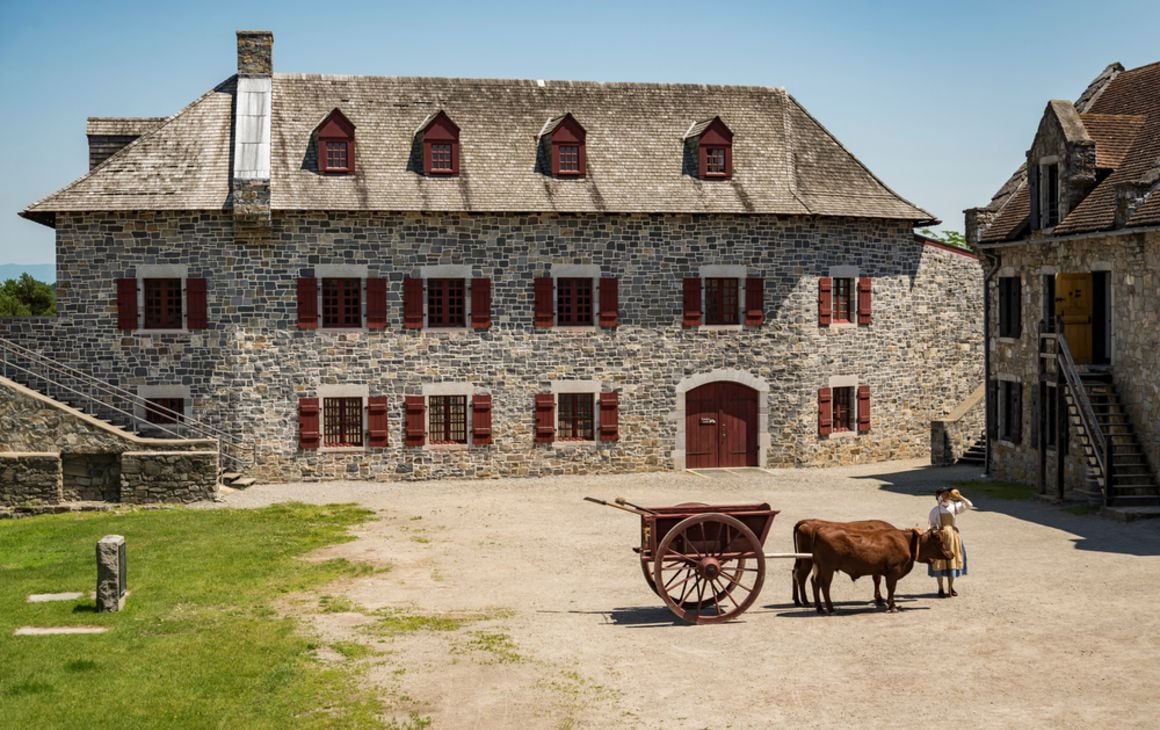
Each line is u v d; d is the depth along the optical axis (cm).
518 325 3169
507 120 3344
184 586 1906
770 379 3322
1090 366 2666
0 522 2634
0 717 1269
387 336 3111
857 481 3081
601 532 2405
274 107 3228
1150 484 2442
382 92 3328
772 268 3306
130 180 3050
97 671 1427
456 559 2141
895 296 3503
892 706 1276
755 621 1648
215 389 3053
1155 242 2398
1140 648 1464
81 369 3028
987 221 3058
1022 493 2792
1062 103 2738
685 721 1252
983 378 3675
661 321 3247
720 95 3544
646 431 3256
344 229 3077
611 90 3478
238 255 3044
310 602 1811
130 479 2747
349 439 3134
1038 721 1220
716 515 1639
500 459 3180
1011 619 1616
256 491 2938
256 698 1338
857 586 1859
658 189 3259
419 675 1420
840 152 3534
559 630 1622
